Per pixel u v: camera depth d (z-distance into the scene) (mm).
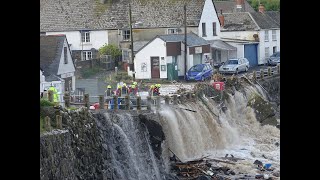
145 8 87250
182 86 65500
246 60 81438
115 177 38250
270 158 50031
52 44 62188
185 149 48094
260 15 97125
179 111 49375
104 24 86125
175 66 76125
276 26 96812
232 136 56219
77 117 34500
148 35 85750
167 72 75188
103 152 37469
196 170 44156
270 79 72938
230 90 61562
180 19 85562
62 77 61938
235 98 61594
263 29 94000
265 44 94625
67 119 32781
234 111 60469
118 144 39500
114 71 79688
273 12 101312
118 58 83125
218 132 54250
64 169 30359
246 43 90938
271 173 44469
